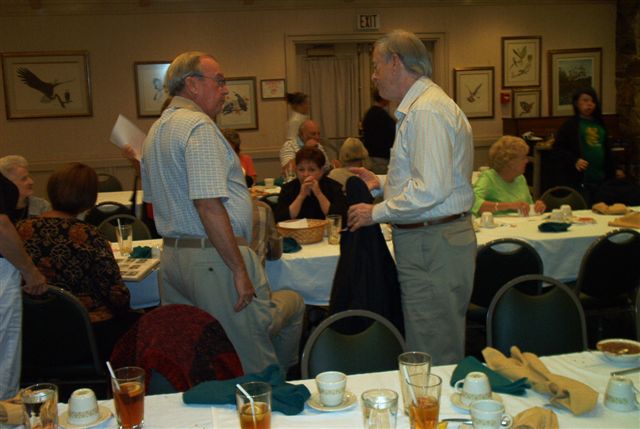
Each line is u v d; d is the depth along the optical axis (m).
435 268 2.41
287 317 2.90
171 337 1.95
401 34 2.41
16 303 2.36
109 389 2.79
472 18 8.55
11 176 3.73
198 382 1.91
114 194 6.16
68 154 7.98
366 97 8.67
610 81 8.93
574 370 1.83
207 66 2.38
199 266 2.34
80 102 7.92
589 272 3.27
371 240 2.45
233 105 8.22
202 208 2.25
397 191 2.42
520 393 1.67
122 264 3.28
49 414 1.43
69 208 2.80
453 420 1.53
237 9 8.06
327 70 8.58
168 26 7.96
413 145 2.31
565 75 8.84
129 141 3.91
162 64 8.00
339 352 2.06
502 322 2.31
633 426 1.50
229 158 2.35
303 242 3.58
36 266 2.72
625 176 8.45
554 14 8.70
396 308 2.54
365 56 8.62
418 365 1.54
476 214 4.16
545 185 7.97
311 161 3.93
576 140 5.71
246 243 2.45
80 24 7.80
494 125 8.80
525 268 3.24
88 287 2.80
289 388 1.65
